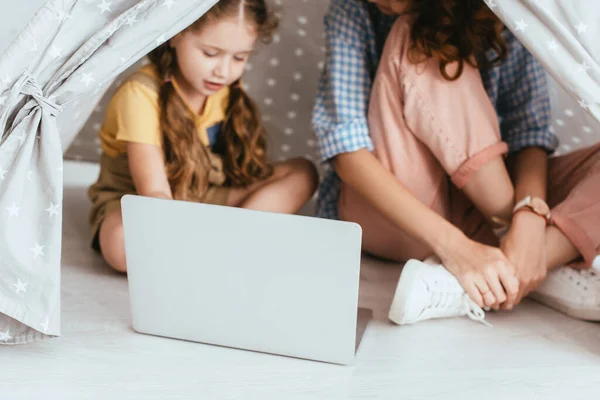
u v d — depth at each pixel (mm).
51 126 1093
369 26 1536
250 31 1440
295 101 1850
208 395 1056
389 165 1455
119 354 1162
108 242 1426
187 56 1447
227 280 1161
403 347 1223
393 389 1090
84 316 1283
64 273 1455
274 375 1119
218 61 1449
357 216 1527
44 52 1083
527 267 1311
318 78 1821
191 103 1559
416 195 1468
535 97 1565
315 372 1134
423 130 1405
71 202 1830
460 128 1392
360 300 1399
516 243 1323
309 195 1625
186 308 1196
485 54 1529
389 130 1440
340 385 1097
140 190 1451
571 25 1126
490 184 1396
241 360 1162
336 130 1451
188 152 1515
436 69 1390
